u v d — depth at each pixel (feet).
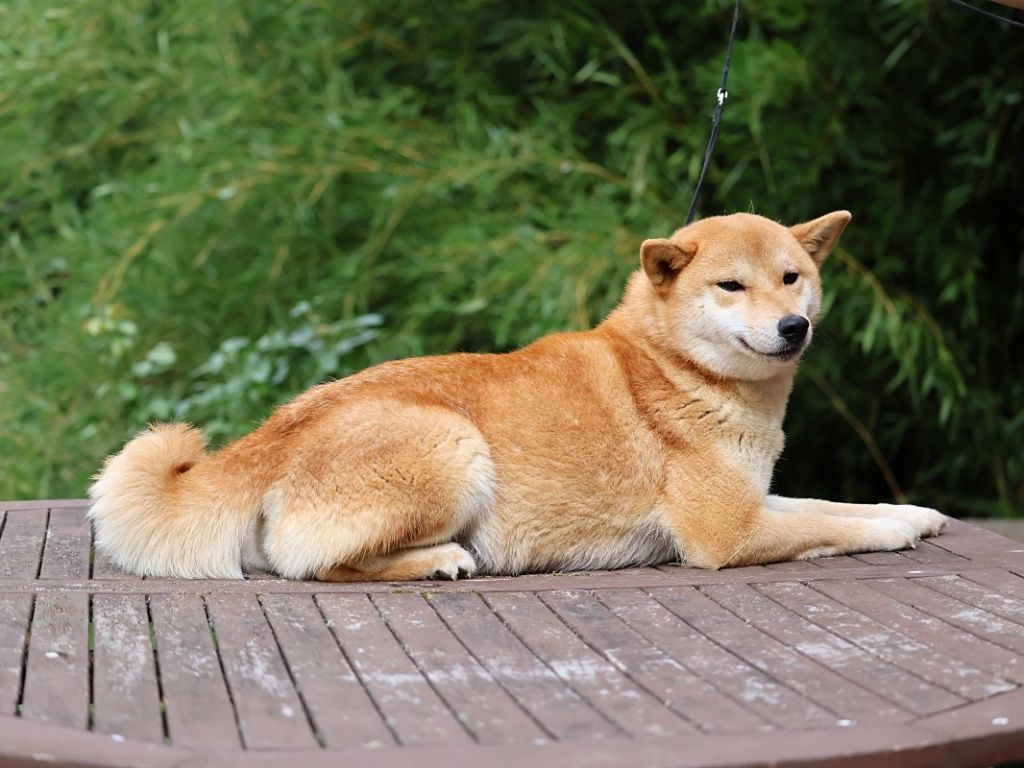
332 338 33.06
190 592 17.08
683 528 19.35
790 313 18.83
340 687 13.67
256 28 39.93
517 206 36.94
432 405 18.44
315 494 17.84
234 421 31.55
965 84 33.76
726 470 19.45
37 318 40.32
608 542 19.36
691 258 19.58
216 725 12.57
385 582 17.94
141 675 13.91
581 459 18.94
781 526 19.56
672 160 35.32
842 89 34.53
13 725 12.14
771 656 14.85
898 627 15.97
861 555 20.07
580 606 16.84
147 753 11.70
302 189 36.06
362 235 38.37
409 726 12.60
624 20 38.37
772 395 19.92
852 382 36.60
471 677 14.06
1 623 15.49
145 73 40.19
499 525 18.78
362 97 38.52
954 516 37.58
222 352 33.04
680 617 16.39
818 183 35.58
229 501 17.89
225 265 37.81
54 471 34.78
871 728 12.48
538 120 36.68
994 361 36.99
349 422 18.08
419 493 17.89
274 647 14.93
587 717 12.90
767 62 33.30
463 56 38.78
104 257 37.65
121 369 36.14
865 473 39.14
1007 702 13.34
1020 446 36.06
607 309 33.86
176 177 36.73
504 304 34.86
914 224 34.58
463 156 35.86
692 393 19.53
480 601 17.01
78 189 42.55
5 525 21.27
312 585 17.63
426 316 35.68
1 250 42.47
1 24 40.34
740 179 35.99
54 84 39.81
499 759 11.62
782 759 11.72
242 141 37.32
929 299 35.94
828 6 33.99
